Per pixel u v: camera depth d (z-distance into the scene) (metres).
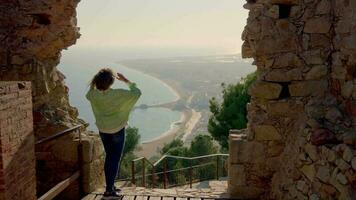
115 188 5.63
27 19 6.14
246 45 5.93
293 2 5.36
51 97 6.54
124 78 5.22
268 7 5.44
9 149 3.90
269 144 5.56
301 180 4.76
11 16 6.15
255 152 5.61
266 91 5.50
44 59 6.47
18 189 4.12
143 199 5.46
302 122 5.22
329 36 5.27
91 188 6.02
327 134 4.57
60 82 6.80
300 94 5.40
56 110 6.42
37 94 6.16
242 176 5.66
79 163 5.93
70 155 6.02
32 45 6.18
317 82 5.34
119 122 5.11
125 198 5.47
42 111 6.20
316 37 5.31
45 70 6.36
